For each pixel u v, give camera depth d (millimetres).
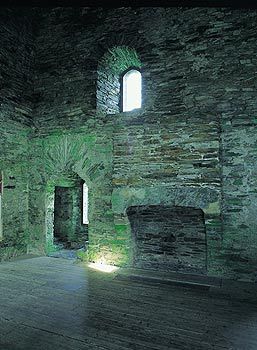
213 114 5039
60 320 3373
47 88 6582
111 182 5754
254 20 4895
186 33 5332
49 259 6141
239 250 4844
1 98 6043
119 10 5863
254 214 4750
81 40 6219
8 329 3150
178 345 2881
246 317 3500
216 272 5004
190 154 5109
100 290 4352
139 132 5504
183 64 5320
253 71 4855
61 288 4418
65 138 6277
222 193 4941
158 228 6043
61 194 8375
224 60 5047
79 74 6180
